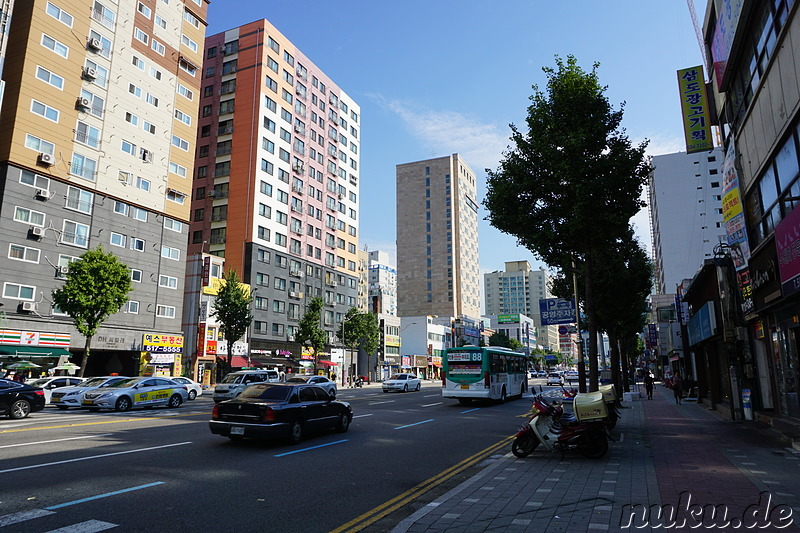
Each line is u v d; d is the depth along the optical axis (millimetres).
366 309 109562
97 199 36875
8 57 33406
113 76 38844
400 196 133125
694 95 18406
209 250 57250
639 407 22844
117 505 6340
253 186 56781
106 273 28094
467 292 128875
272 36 61719
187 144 45500
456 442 12742
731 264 17469
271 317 56938
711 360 22219
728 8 14984
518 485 7578
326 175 70312
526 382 32312
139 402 21438
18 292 31391
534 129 15016
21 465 8703
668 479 7832
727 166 16812
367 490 7500
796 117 11242
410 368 87562
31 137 32906
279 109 61906
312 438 12977
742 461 9250
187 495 6922
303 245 64062
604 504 6402
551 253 15445
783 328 13508
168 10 44562
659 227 77250
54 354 31984
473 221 138500
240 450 10797
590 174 13992
